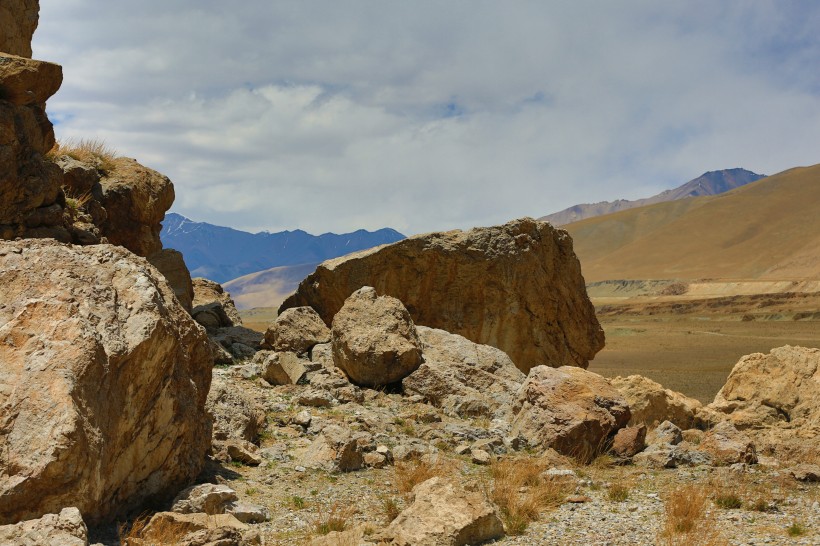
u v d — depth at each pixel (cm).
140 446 986
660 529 958
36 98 1758
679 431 1548
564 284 2811
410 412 1667
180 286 2373
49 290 968
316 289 2625
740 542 898
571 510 1070
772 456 1534
